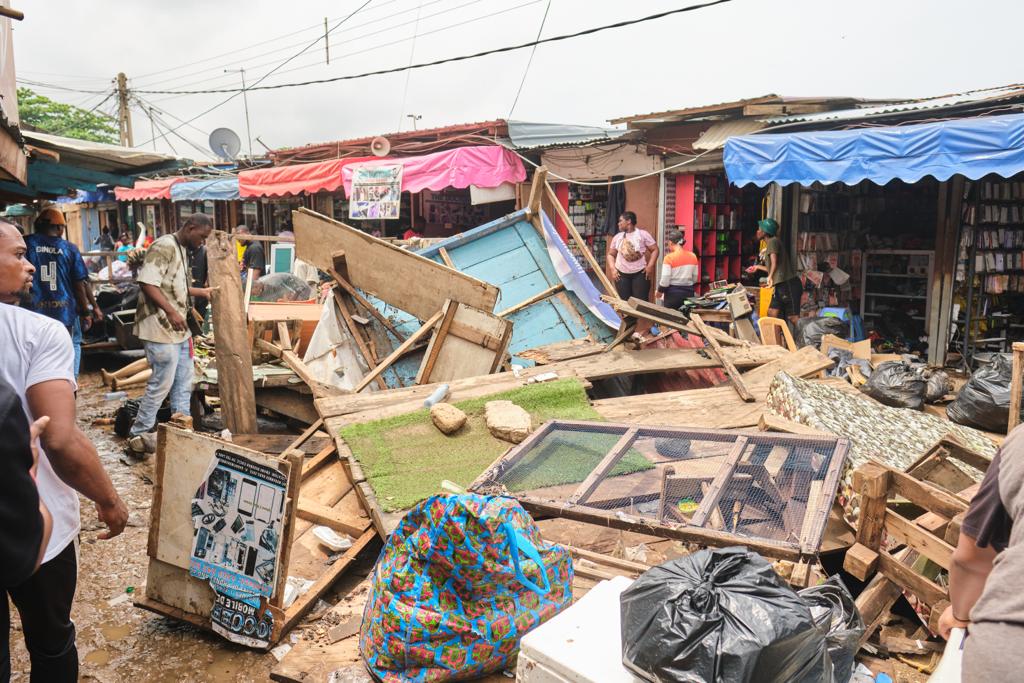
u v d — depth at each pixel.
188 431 3.57
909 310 10.28
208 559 3.56
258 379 6.49
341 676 3.04
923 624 3.28
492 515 2.83
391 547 3.08
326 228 6.86
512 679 2.98
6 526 1.79
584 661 2.11
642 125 11.64
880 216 10.73
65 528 2.54
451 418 4.96
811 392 4.88
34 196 8.76
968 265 9.27
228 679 3.34
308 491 4.74
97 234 28.50
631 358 6.32
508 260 7.48
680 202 11.79
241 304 6.31
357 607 3.65
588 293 7.33
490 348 6.03
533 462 4.11
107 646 3.62
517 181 13.25
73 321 7.43
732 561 2.16
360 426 4.99
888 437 4.56
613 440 4.22
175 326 6.12
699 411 5.38
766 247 10.06
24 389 2.42
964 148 7.35
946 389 7.57
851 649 2.52
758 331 8.92
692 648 1.91
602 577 3.46
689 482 3.61
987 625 1.62
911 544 3.15
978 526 1.87
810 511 3.22
